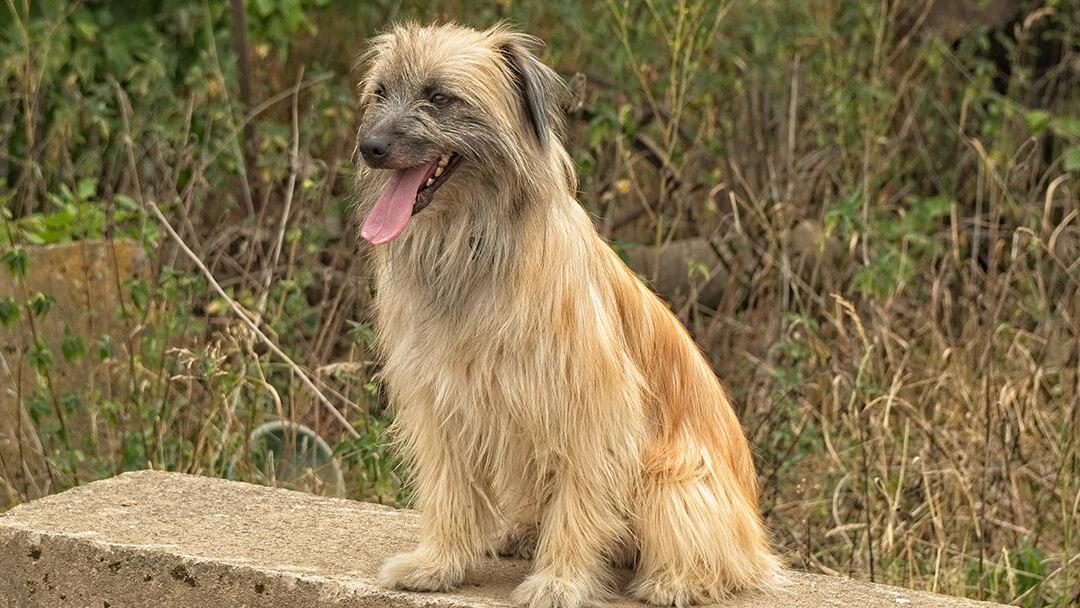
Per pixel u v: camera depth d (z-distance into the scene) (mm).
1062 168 14023
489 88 5977
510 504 6590
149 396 9648
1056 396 10781
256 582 6578
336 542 7160
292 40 14508
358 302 11359
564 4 13945
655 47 14133
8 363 9828
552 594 6168
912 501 9508
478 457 6312
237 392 9375
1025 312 11742
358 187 6418
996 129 13602
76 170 11977
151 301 9766
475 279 5988
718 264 12336
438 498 6445
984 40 13852
